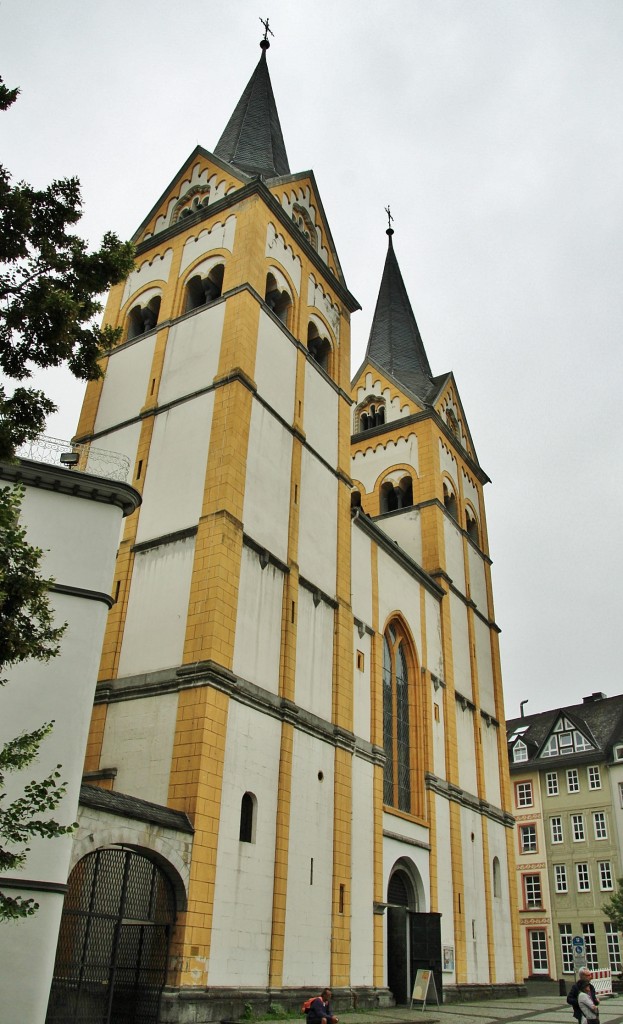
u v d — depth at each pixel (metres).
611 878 61.50
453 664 44.97
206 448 29.00
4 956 14.75
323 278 39.69
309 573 31.33
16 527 11.82
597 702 73.00
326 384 37.16
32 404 13.82
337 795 29.19
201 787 22.48
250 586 27.31
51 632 12.55
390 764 36.72
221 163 38.25
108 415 33.81
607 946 59.94
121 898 19.78
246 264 33.12
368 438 53.00
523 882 66.38
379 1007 28.95
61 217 14.88
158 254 37.97
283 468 31.42
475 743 45.50
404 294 62.41
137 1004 19.98
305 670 29.42
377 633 36.84
